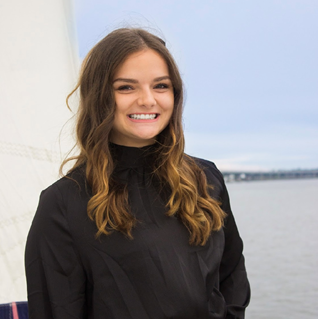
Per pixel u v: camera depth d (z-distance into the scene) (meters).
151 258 1.16
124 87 1.18
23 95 1.83
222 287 1.41
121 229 1.16
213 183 1.40
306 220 17.19
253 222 17.09
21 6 1.86
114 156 1.28
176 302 1.14
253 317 8.92
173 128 1.28
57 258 1.16
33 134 1.83
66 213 1.17
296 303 9.53
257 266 11.82
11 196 1.76
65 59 1.93
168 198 1.26
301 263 11.84
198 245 1.24
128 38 1.18
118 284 1.15
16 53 1.83
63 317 1.15
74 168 1.27
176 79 1.23
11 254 1.73
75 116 1.40
